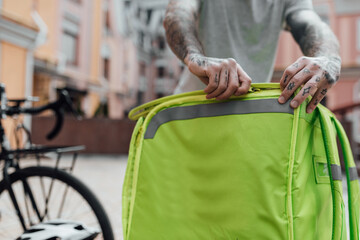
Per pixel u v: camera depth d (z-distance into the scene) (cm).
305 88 77
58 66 1468
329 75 79
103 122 902
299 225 74
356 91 1870
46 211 155
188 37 96
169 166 86
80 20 1655
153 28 2584
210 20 118
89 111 1722
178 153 86
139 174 89
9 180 157
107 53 1938
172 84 2539
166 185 86
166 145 88
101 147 898
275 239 74
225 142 81
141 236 86
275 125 78
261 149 78
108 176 549
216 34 118
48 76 1452
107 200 364
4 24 809
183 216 83
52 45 1460
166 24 103
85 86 1698
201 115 85
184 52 92
